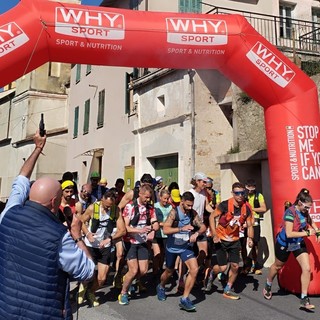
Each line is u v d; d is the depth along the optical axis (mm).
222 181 9422
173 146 11852
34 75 24703
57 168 22266
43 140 3391
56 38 5465
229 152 10555
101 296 5977
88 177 18547
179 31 5918
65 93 25422
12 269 2361
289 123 6250
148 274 7402
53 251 2373
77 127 20547
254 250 7469
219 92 11656
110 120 16734
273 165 6375
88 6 5766
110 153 16500
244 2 14969
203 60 6281
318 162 6168
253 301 5660
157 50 5934
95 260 5375
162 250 7078
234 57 6273
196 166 10992
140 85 13656
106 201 5375
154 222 5570
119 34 5688
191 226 5066
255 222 7406
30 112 24297
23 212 2482
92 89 18938
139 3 14789
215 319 4883
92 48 5676
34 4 5449
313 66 11031
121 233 5277
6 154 27531
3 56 5188
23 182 2990
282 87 6293
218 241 5801
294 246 5344
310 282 5820
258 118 9398
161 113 12578
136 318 4926
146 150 13289
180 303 5305
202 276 7090
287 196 6098
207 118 11367
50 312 2340
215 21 6160
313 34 14078
